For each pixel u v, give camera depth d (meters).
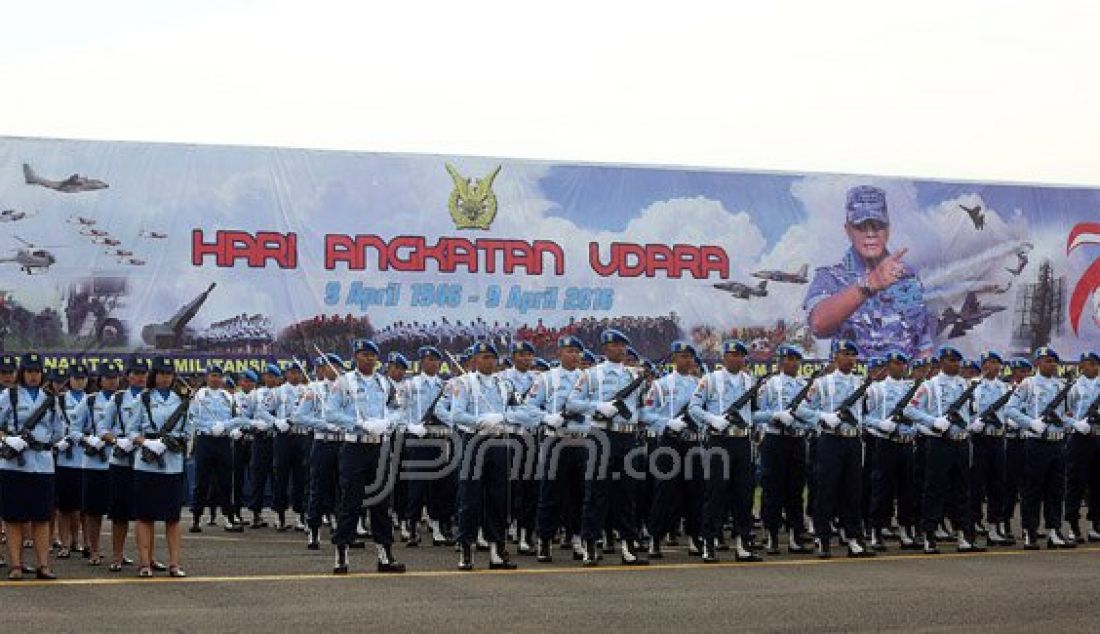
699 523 17.55
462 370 18.83
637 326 30.58
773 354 31.27
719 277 31.05
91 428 16.81
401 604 12.97
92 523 16.19
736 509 16.89
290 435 21.38
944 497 18.11
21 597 13.34
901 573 15.56
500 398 16.22
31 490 14.60
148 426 14.95
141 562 15.03
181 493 15.13
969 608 12.95
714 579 14.95
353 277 29.08
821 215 31.66
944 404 18.00
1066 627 11.98
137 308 27.91
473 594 13.66
